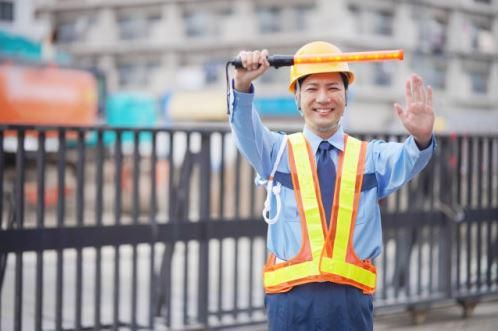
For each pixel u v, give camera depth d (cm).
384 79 4944
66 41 5906
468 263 963
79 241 733
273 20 5066
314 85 434
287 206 436
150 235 780
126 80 5681
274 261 444
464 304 959
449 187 941
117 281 763
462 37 5428
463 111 5309
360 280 431
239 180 838
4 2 3200
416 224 923
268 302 444
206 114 4816
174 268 1352
